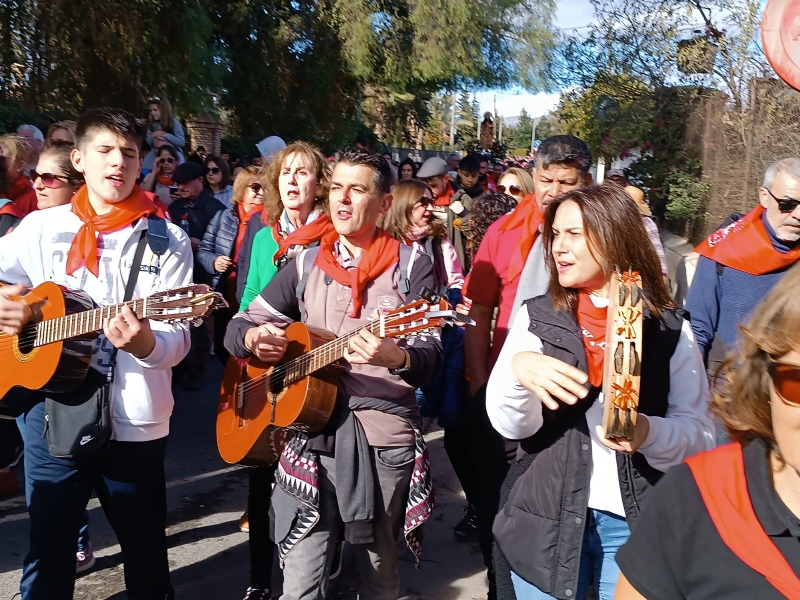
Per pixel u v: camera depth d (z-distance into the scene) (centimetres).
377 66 1975
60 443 256
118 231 275
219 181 743
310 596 255
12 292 270
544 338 212
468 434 305
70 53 1207
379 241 275
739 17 823
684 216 827
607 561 211
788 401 122
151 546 279
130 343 250
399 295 270
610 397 171
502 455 282
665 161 842
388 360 244
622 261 206
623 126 893
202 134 1510
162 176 758
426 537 425
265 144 572
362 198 264
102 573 370
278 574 376
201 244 496
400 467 263
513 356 201
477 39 1928
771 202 321
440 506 466
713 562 130
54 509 267
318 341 263
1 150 465
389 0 1942
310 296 276
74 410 259
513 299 301
